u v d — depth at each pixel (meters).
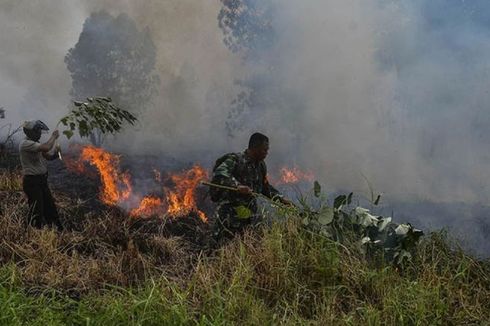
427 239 5.41
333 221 5.40
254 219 5.85
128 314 4.21
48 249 5.77
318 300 4.65
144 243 6.58
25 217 7.15
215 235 5.80
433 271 4.78
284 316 4.28
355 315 4.39
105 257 6.05
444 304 4.51
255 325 4.20
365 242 5.11
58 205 8.34
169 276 5.37
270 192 6.06
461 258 5.21
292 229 5.23
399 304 4.41
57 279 5.08
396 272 4.95
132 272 5.46
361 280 4.76
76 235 6.61
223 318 4.26
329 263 4.86
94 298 4.55
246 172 5.79
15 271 5.00
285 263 4.88
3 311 4.15
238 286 4.57
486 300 4.73
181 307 4.30
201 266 4.99
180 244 6.98
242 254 4.97
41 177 7.15
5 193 8.20
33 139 7.11
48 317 4.17
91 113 6.86
